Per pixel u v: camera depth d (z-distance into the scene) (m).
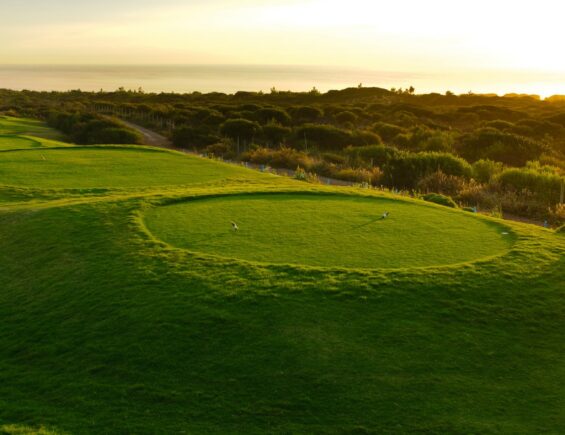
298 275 10.48
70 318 9.86
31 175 22.95
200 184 21.36
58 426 7.36
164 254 11.67
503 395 7.74
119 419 7.46
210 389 7.93
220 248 12.02
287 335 8.82
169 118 74.25
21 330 9.80
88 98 116.94
